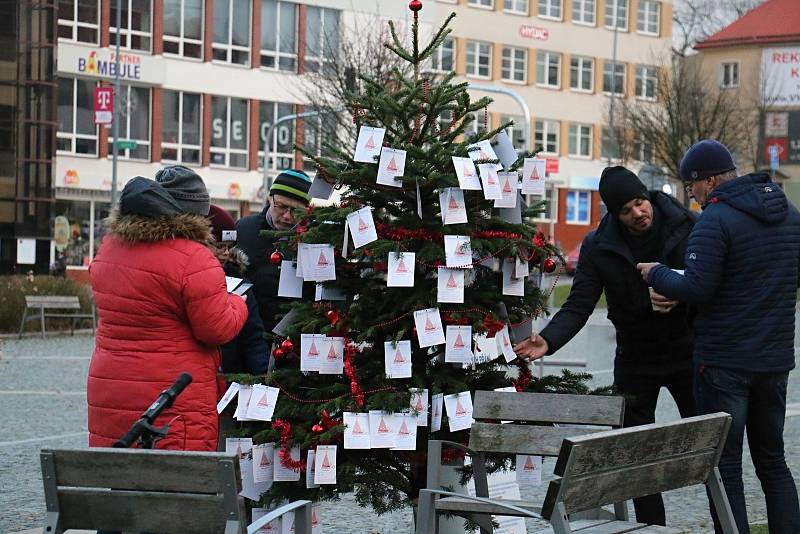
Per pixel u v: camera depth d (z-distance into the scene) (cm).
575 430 660
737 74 7650
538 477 686
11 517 924
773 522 700
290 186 781
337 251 689
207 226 623
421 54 701
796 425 1437
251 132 5712
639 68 7756
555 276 731
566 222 7444
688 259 686
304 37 5762
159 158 5450
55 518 491
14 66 4656
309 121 4203
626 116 5772
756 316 682
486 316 675
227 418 769
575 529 605
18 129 4656
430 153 668
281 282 713
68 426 1459
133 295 604
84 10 5247
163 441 604
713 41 7700
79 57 5216
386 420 662
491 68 7062
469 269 680
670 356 756
